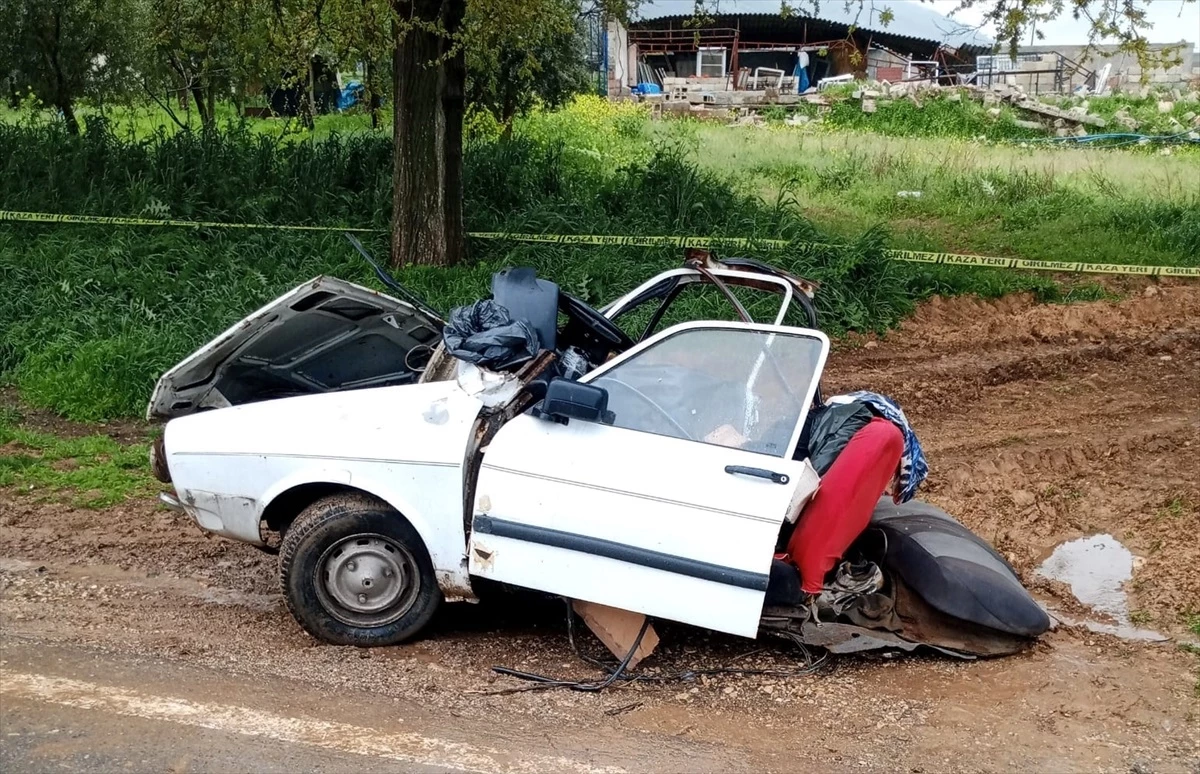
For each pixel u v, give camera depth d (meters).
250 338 5.48
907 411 9.61
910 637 5.12
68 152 14.14
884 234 13.00
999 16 9.19
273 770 3.86
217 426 5.06
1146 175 19.45
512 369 5.04
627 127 22.83
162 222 12.53
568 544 4.67
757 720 4.52
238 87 18.72
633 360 4.99
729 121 27.23
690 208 14.09
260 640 5.06
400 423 4.93
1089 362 11.17
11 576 5.77
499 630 5.35
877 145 21.58
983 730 4.48
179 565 6.07
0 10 15.72
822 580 4.79
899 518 5.59
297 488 4.98
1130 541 6.93
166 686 4.50
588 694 4.68
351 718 4.30
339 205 13.84
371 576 4.93
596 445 4.77
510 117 18.00
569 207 14.22
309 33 11.73
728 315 10.73
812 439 5.02
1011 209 17.23
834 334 11.80
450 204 12.39
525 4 9.98
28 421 8.93
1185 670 5.12
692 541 4.59
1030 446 8.70
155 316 10.64
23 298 10.75
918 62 34.66
